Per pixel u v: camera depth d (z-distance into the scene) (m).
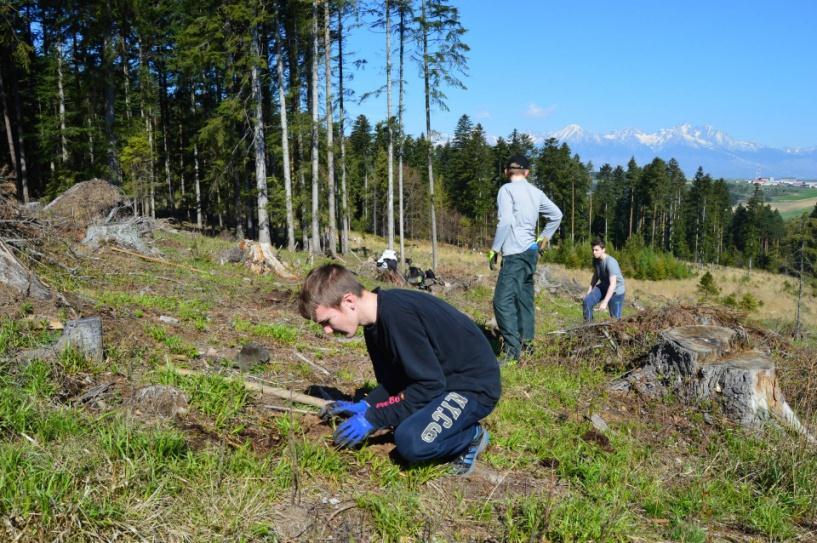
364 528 2.64
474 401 3.04
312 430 3.48
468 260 33.34
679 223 83.56
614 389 5.64
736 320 6.80
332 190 26.34
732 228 87.88
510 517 2.83
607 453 4.02
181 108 37.81
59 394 3.32
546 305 15.39
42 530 2.17
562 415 4.67
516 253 6.05
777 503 3.60
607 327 6.66
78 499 2.33
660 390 5.41
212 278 8.86
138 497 2.47
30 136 27.59
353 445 3.15
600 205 88.94
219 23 23.39
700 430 4.74
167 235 13.89
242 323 5.91
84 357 3.87
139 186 28.38
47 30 29.64
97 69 26.39
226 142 27.16
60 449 2.68
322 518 2.65
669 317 6.64
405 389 3.10
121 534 2.27
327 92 25.53
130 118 32.50
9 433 2.80
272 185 29.42
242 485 2.71
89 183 11.03
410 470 3.14
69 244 7.82
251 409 3.66
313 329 6.46
